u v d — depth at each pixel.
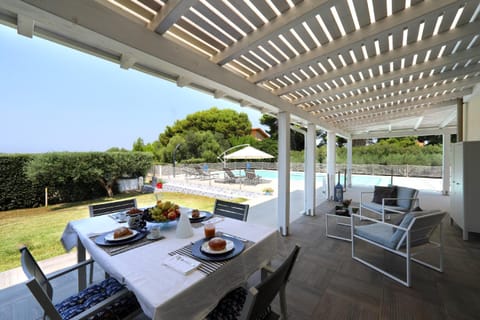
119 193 8.27
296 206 5.96
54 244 3.41
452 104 4.76
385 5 1.69
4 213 5.43
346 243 3.37
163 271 1.23
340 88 3.53
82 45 1.77
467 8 1.76
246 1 1.62
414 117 6.11
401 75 2.95
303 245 3.30
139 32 1.69
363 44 2.23
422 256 2.92
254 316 0.95
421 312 1.88
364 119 6.34
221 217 2.24
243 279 1.44
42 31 1.57
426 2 1.65
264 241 1.68
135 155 8.52
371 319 1.80
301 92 3.79
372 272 2.52
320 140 18.44
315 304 1.98
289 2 1.66
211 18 1.77
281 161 3.86
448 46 2.42
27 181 5.96
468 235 3.60
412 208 4.01
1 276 2.44
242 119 20.34
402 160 13.78
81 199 7.01
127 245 1.56
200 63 2.20
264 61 2.60
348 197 7.21
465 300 2.02
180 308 1.04
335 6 1.70
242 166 17.06
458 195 3.75
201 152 17.78
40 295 1.01
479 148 3.38
